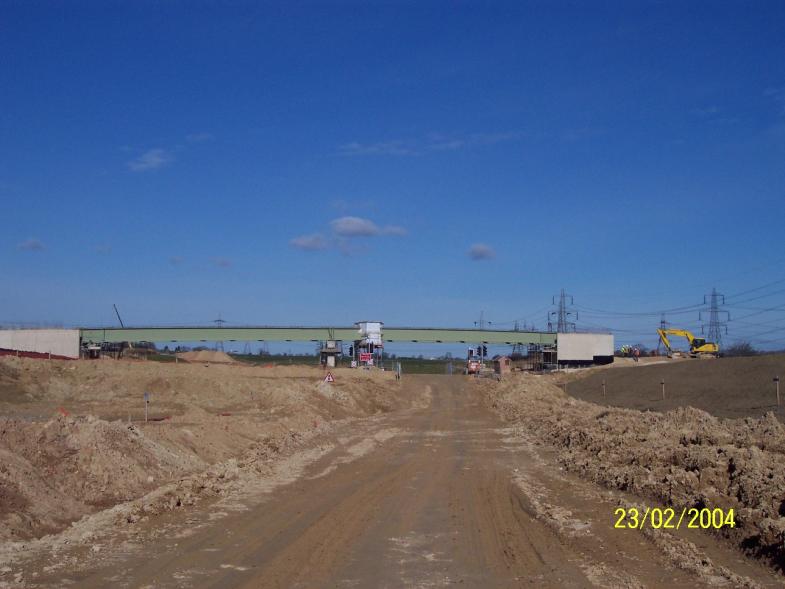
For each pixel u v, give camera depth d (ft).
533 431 110.93
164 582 32.09
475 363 328.70
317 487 59.57
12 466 47.91
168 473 63.26
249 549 38.29
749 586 31.81
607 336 319.68
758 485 48.08
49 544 39.09
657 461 63.82
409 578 33.12
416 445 93.76
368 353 299.79
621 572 34.19
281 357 508.12
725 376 185.47
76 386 171.53
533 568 34.94
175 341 282.56
